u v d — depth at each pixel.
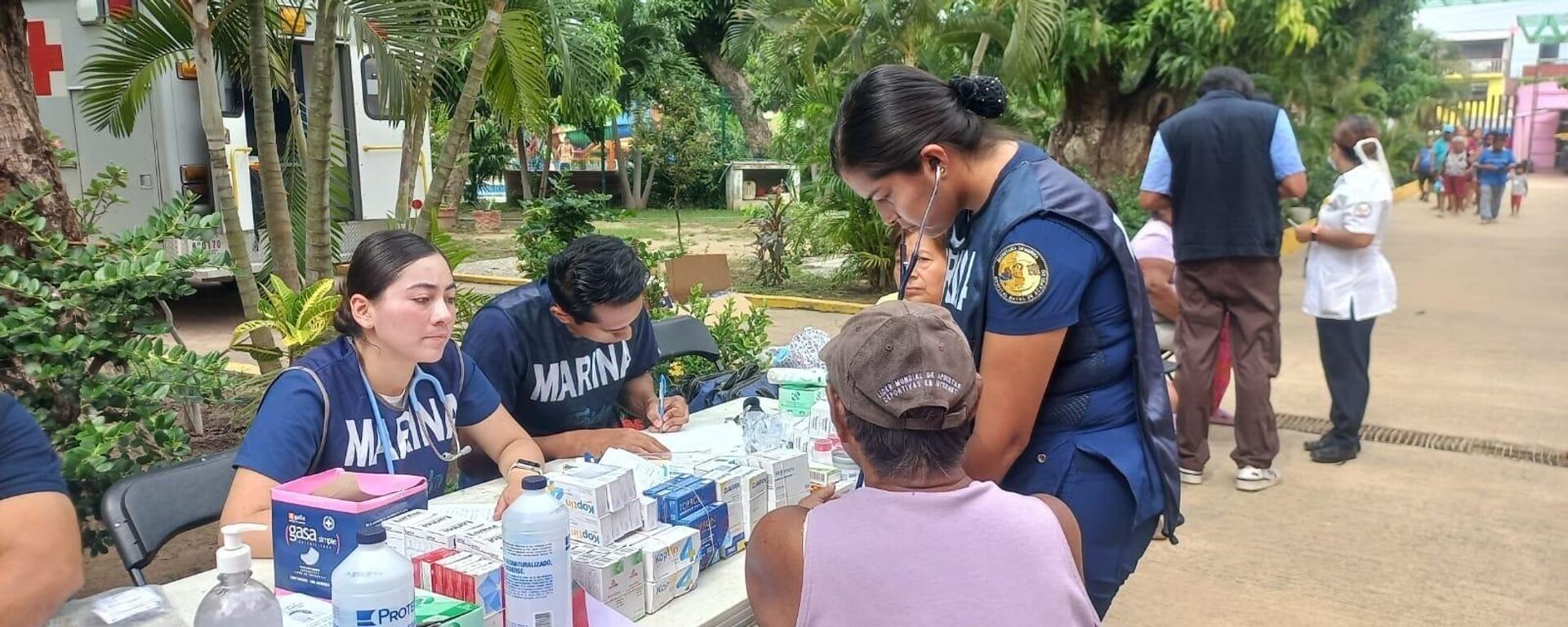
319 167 5.66
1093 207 2.07
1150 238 5.30
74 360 3.69
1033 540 1.63
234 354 8.14
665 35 23.39
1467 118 38.91
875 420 1.65
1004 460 2.09
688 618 2.06
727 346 5.46
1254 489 5.09
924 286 2.97
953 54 10.23
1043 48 9.27
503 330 3.20
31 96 4.49
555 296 3.15
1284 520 4.72
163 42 5.82
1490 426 6.21
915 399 1.62
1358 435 5.56
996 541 1.61
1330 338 5.44
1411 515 4.77
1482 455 5.67
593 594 1.99
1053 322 2.02
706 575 2.26
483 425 2.91
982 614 1.56
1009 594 1.58
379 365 2.59
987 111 2.13
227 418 5.89
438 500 2.64
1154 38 11.69
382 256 2.49
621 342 3.47
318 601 1.96
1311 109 14.17
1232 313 5.01
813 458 2.74
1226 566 4.25
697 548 2.19
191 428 5.57
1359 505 4.90
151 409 3.82
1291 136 4.74
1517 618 3.78
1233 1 11.12
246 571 1.75
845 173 2.14
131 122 6.30
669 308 5.83
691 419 3.51
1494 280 12.41
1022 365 2.04
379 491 2.11
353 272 2.52
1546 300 10.87
